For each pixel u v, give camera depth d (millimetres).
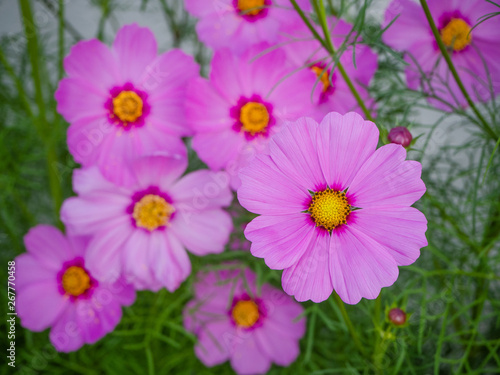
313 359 333
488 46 238
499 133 270
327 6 306
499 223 298
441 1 232
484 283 302
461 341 281
